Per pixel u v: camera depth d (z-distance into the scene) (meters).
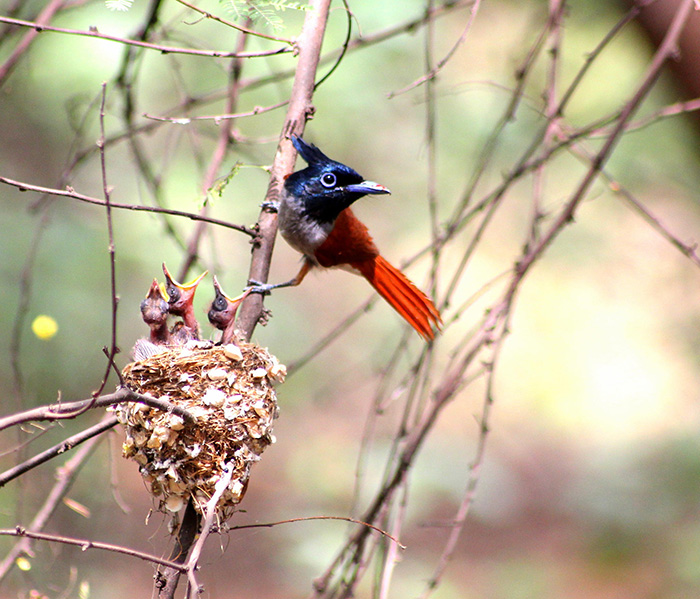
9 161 12.88
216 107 12.55
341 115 13.64
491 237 17.08
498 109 14.09
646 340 17.20
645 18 8.82
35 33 8.48
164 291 7.23
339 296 22.09
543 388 20.30
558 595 14.94
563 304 19.84
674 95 11.18
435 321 7.60
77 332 11.66
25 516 8.99
